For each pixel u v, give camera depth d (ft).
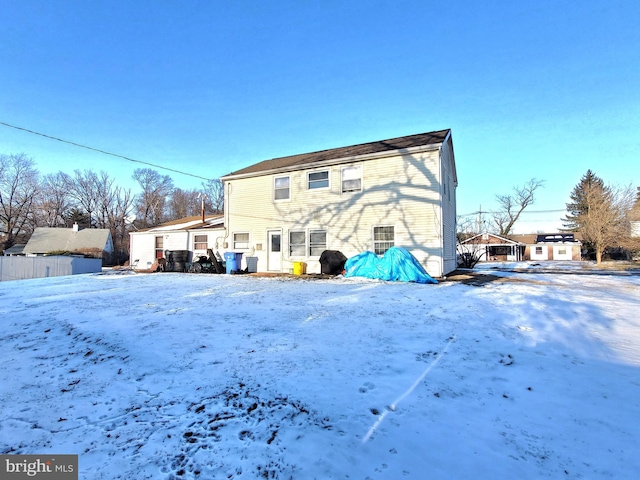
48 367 13.62
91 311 23.16
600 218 92.68
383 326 17.85
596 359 13.30
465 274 49.55
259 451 7.92
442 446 7.94
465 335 16.21
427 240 42.83
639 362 12.99
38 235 126.52
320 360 13.19
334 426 8.82
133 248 77.30
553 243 136.67
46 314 22.66
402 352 13.99
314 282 38.37
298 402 10.05
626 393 10.48
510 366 12.65
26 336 17.94
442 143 42.47
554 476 6.95
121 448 8.20
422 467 7.24
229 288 33.73
